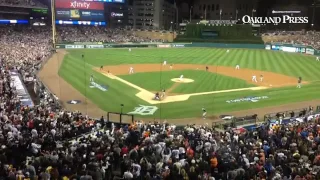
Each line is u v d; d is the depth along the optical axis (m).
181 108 37.81
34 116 24.72
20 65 55.94
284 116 34.41
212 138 21.00
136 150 16.89
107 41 115.25
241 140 20.84
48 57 73.88
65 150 17.48
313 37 115.25
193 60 78.75
